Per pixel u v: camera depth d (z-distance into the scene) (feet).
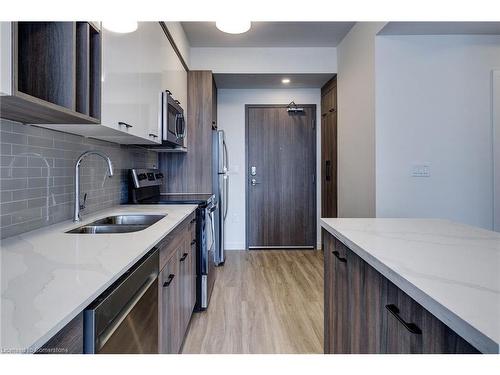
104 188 7.71
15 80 3.08
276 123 16.20
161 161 12.37
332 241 5.57
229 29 8.63
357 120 11.10
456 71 9.79
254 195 16.29
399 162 9.75
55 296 2.49
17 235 4.66
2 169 4.34
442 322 2.39
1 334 1.95
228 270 12.80
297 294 10.29
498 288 2.60
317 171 16.24
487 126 9.87
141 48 6.86
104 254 3.67
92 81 4.78
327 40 12.76
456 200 9.87
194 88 12.44
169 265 5.57
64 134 5.85
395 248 3.90
